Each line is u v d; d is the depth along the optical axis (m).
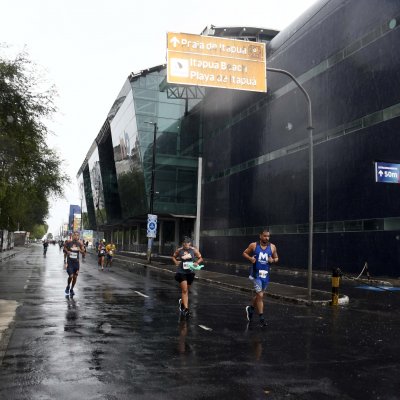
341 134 26.47
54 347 7.33
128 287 17.67
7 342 7.63
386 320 10.80
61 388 5.30
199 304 13.19
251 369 6.22
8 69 15.17
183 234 51.22
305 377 5.89
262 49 19.95
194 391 5.26
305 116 29.94
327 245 27.17
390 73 23.23
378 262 23.28
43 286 16.95
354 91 25.66
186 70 19.05
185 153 47.22
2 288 16.12
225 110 42.47
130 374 5.89
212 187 44.72
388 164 17.36
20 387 5.32
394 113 22.80
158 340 7.98
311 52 29.73
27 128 16.11
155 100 46.94
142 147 45.94
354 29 26.00
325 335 8.78
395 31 23.09
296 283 20.86
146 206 46.28
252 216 36.38
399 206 22.20
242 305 13.16
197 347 7.49
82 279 20.59
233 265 35.75
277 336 8.58
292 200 30.91
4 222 37.78
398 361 6.79
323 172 27.83
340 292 17.34
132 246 72.62
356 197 25.00
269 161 34.22
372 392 5.32
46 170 24.33
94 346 7.44
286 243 31.33
